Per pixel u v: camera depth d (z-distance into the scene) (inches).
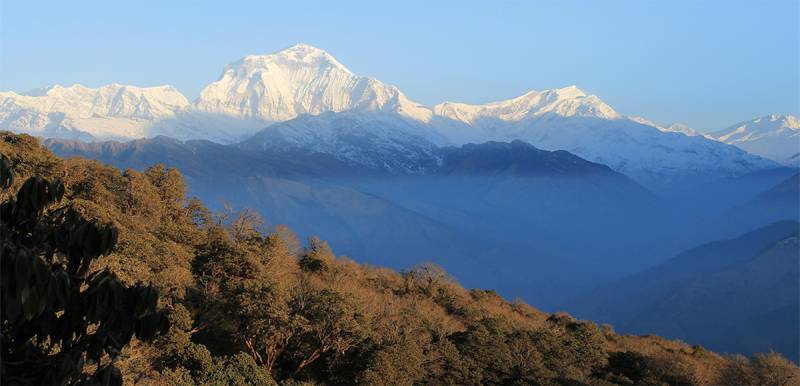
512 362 2402.8
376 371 1909.4
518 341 2527.1
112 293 427.5
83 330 444.1
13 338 436.1
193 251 2469.2
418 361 2037.4
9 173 450.3
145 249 2071.9
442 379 2198.6
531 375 2420.0
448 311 3334.2
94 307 426.0
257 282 2007.9
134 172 2957.7
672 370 2856.8
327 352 2042.3
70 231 453.1
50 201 463.2
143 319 441.4
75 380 448.8
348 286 2957.7
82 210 2162.9
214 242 2504.9
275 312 1899.6
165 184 3289.9
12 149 2765.7
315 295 2062.0
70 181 2778.1
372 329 2119.8
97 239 453.1
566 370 2568.9
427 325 2536.9
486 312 3432.6
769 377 2933.1
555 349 2664.9
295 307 2030.0
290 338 2010.3
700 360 3400.6
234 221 3307.1
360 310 2064.5
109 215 2293.3
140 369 1505.9
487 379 2361.0
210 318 2046.0
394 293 3430.1
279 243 2952.8
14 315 382.0
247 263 2381.9
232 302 1957.4
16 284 379.2
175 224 2829.7
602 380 2583.7
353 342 2005.4
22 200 454.0
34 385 430.9
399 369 1962.4
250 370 1707.7
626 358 3014.3
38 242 455.8
